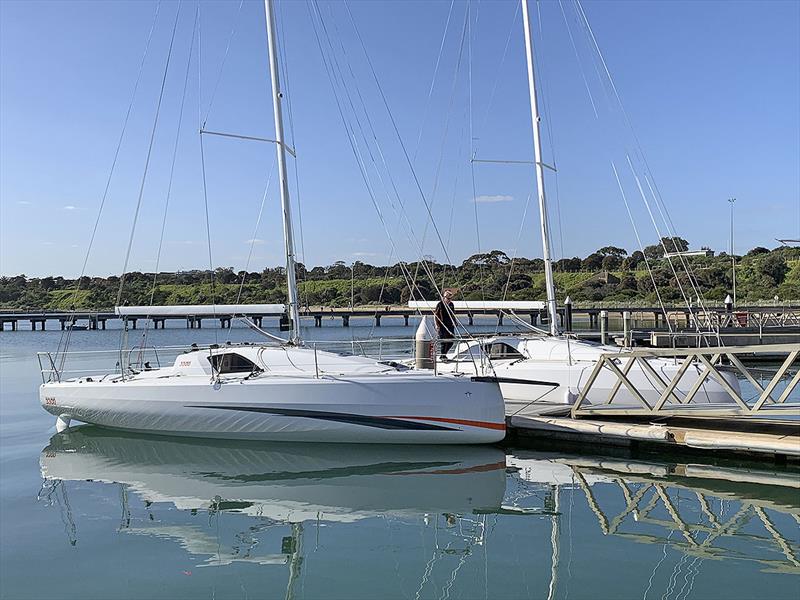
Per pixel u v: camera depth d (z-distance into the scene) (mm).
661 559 5984
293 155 12305
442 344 13258
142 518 7133
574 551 6191
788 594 5199
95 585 5379
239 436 10375
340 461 9547
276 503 7688
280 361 10828
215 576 5578
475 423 10055
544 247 14172
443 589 5309
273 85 11953
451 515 7289
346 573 5664
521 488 8383
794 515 7270
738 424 10844
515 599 5125
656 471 9211
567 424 10742
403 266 13820
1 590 5285
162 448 10344
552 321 13812
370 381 9984
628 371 11516
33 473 9008
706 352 10359
